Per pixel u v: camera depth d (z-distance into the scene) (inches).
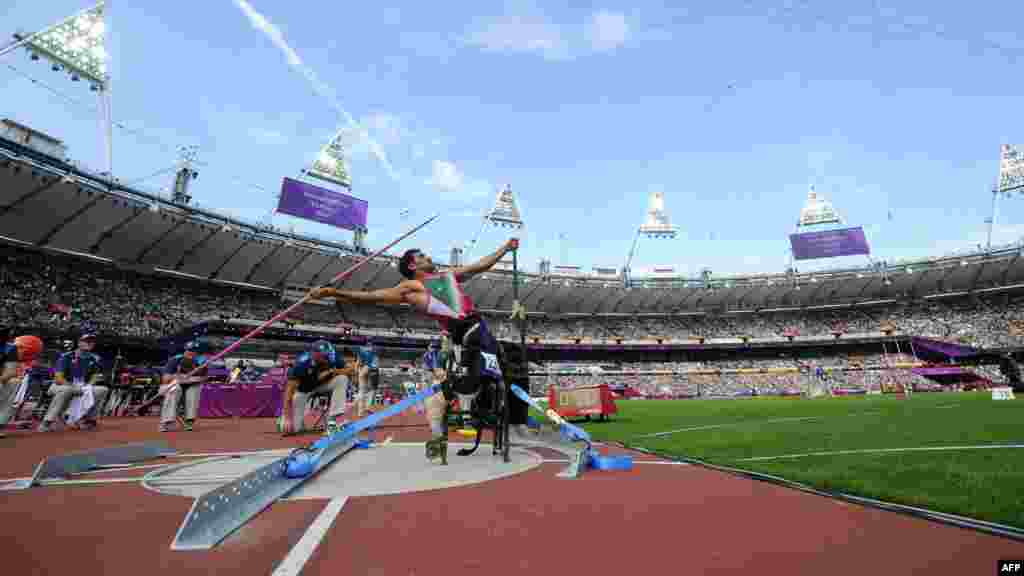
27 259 1231.5
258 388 621.3
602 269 2396.7
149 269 1453.0
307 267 1770.4
